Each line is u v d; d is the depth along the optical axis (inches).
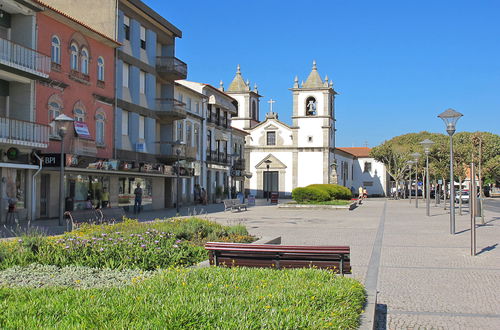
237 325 200.2
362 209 1732.3
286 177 3061.0
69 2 1336.1
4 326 203.3
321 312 230.8
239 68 3203.7
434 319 305.0
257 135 3117.6
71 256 390.9
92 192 1227.9
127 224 564.1
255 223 1054.4
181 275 302.8
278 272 327.9
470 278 429.1
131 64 1418.6
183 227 579.5
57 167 1004.6
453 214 825.5
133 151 1423.5
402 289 385.7
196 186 1984.5
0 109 982.4
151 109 1541.6
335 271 352.8
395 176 3122.5
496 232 859.4
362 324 241.3
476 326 290.5
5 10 974.4
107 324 203.3
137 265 382.3
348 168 3693.4
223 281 294.2
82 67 1182.3
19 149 957.8
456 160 1636.3
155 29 1573.6
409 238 754.8
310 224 1032.8
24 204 998.4
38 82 1018.7
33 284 313.0
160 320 204.7
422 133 3393.2
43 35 1035.3
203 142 2073.1
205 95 2052.2
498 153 2925.7
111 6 1323.8
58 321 214.2
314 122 3029.0
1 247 391.2
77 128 1127.0
